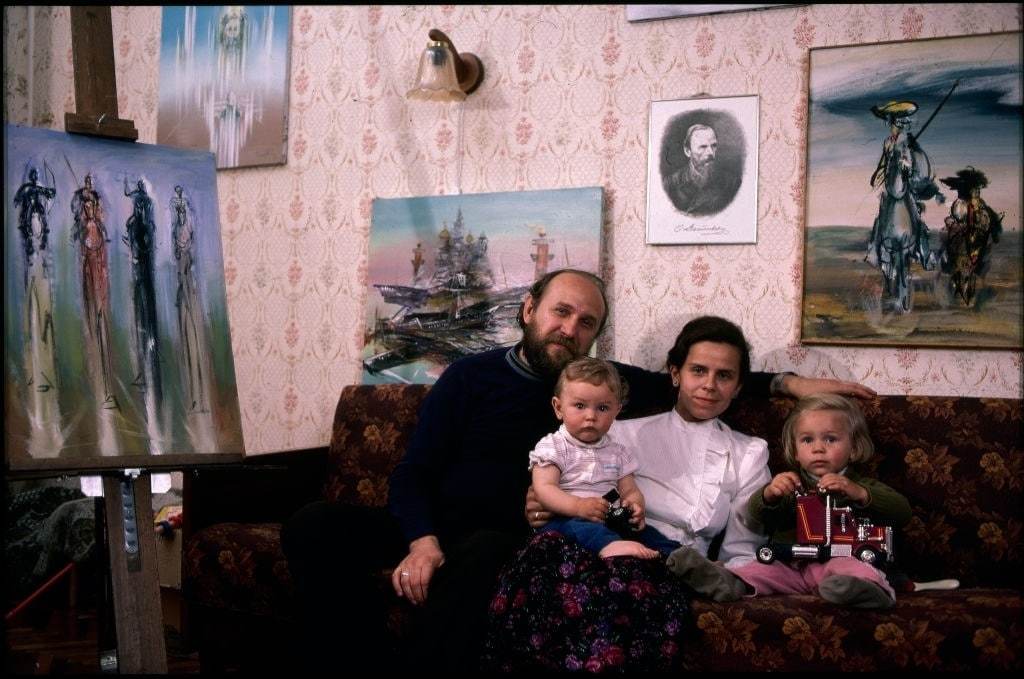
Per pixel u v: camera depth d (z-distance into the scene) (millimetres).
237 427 2863
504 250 3619
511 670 2227
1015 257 3006
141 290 2756
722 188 3363
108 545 2535
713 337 2816
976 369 3045
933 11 3139
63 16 4648
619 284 3500
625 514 2500
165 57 4367
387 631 2590
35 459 2412
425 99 3598
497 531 2473
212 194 2998
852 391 2873
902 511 2564
